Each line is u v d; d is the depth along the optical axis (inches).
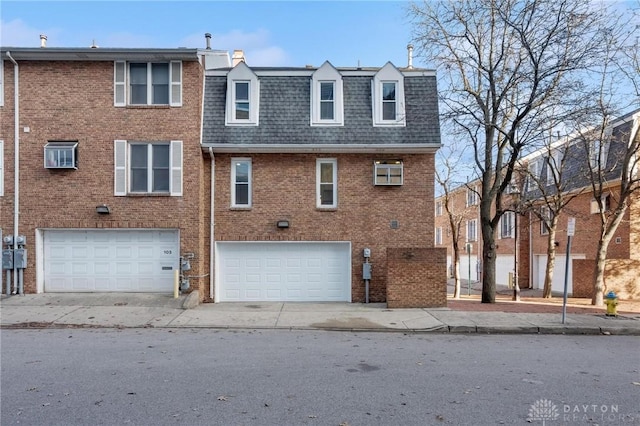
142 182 553.0
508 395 226.4
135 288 551.5
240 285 576.1
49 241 547.2
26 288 534.6
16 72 540.1
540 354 321.4
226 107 572.1
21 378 247.9
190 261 543.2
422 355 312.7
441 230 1667.1
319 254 581.6
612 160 755.4
